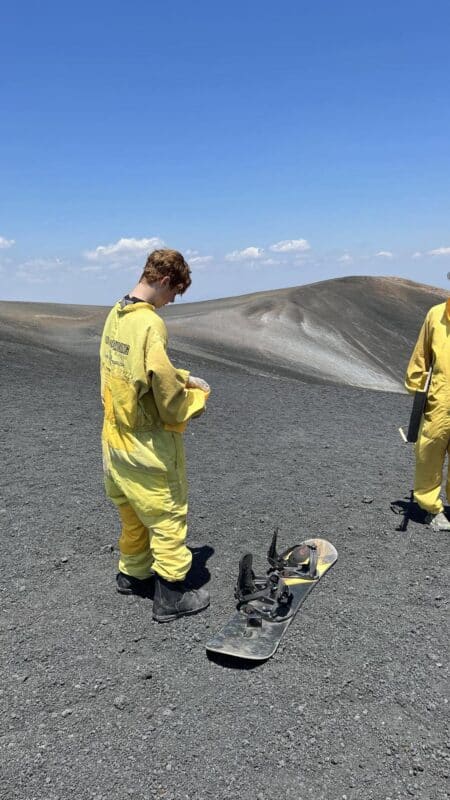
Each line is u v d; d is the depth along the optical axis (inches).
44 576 159.9
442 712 106.4
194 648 127.3
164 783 92.9
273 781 92.7
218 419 370.6
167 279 125.1
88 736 103.0
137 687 115.3
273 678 116.6
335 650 124.8
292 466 266.2
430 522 192.5
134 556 147.1
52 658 124.4
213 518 201.2
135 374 120.5
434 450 183.6
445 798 89.3
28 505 209.2
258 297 1327.5
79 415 351.6
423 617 137.4
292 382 583.8
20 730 104.7
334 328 1090.7
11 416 336.5
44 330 839.7
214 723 105.3
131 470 129.4
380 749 98.4
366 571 161.2
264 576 153.0
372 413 415.8
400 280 1530.5
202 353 777.6
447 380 177.3
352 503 215.2
